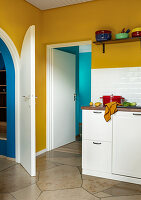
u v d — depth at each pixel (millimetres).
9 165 3447
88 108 3064
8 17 3316
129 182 2844
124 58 3422
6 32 3285
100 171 3023
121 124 2855
